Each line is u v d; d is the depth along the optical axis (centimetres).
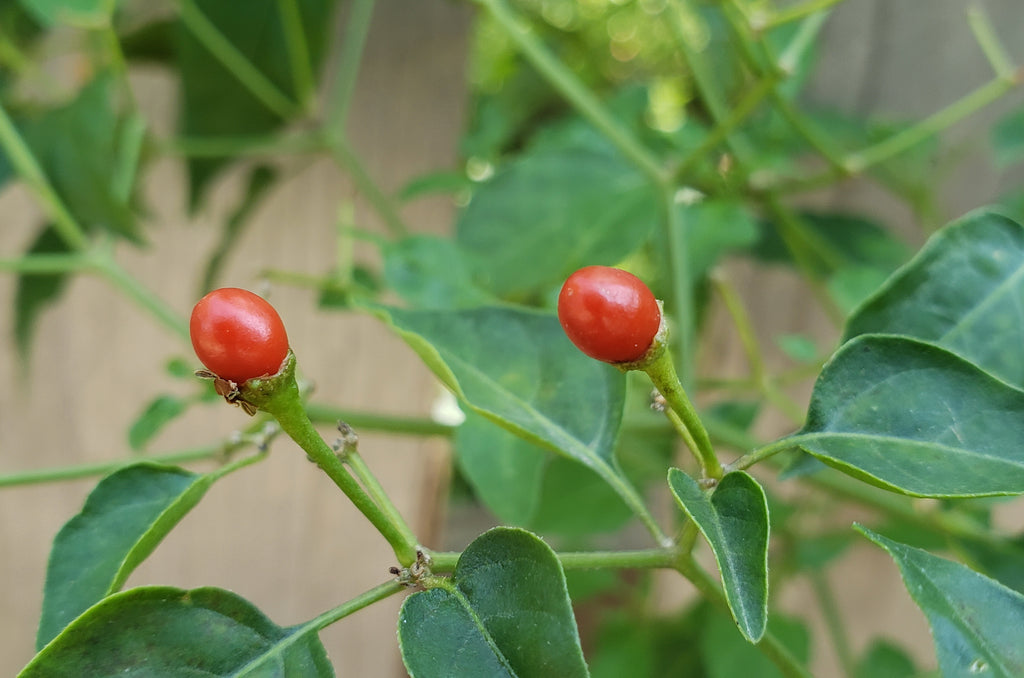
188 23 29
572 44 41
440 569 18
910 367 18
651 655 33
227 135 32
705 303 33
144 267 36
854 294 24
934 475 18
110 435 36
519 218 27
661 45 40
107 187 26
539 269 26
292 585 37
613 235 26
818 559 32
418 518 37
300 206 36
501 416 19
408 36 36
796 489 37
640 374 27
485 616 17
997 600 17
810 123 29
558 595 17
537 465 22
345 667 38
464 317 21
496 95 39
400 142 36
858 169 28
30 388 36
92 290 36
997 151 29
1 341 36
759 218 33
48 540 37
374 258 36
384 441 36
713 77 33
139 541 18
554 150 28
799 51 25
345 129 36
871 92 35
